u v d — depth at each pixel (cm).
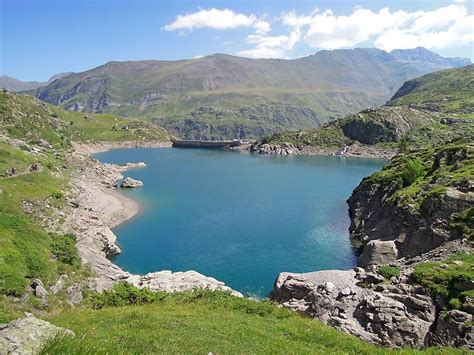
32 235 6669
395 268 6269
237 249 9594
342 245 9838
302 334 3456
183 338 2845
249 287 7519
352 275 6247
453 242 6531
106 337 2597
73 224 9494
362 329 4781
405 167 11144
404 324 4600
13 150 13050
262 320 3894
